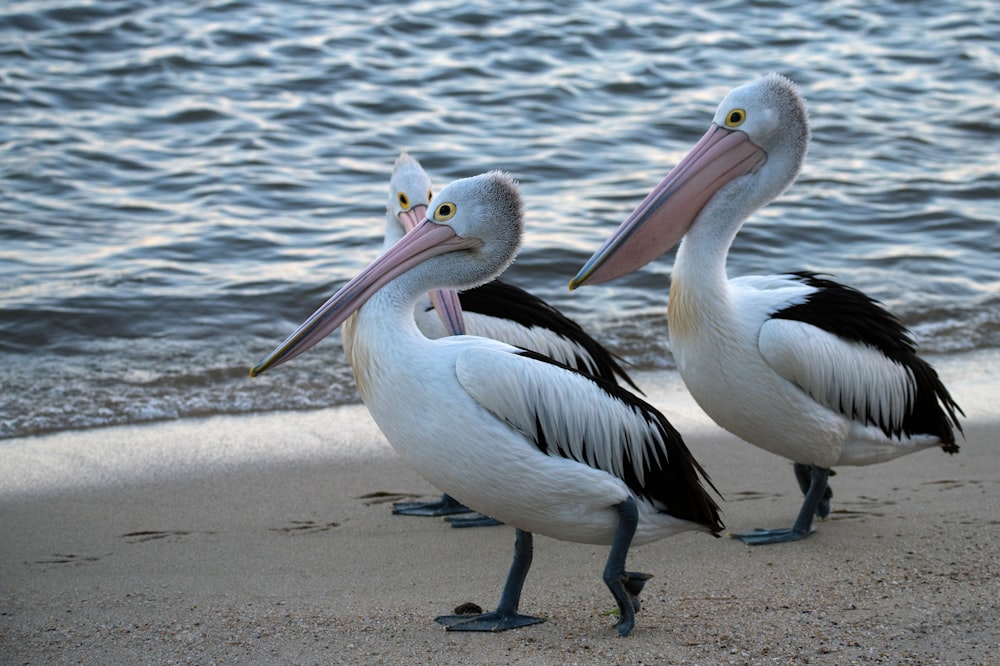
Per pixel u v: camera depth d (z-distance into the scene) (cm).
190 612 791
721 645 725
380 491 1088
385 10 3028
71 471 1109
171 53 2669
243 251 1775
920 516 997
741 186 943
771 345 919
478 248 805
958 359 1493
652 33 3005
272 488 1083
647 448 765
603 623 772
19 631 755
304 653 720
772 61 2859
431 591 849
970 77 2780
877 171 2223
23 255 1725
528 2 3152
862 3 3309
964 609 780
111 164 2114
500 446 727
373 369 752
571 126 2384
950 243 1911
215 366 1411
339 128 2344
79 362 1411
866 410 966
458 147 2247
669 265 1780
